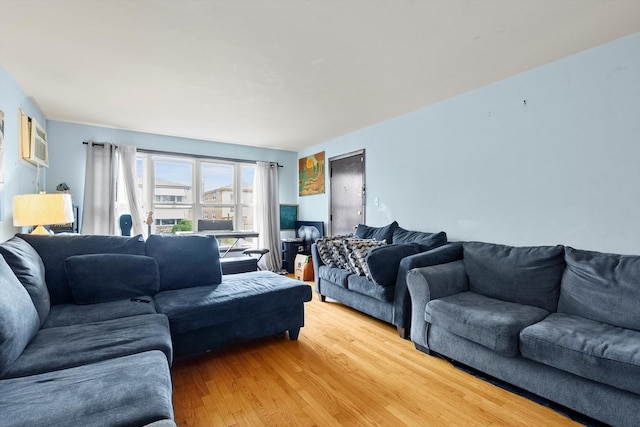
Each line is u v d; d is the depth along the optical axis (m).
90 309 1.95
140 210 4.62
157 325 1.73
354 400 1.76
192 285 2.57
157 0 1.76
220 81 2.85
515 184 2.75
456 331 2.05
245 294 2.34
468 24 2.00
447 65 2.56
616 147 2.20
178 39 2.16
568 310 2.06
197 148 5.11
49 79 2.79
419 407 1.70
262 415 1.63
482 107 2.99
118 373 1.18
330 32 2.08
